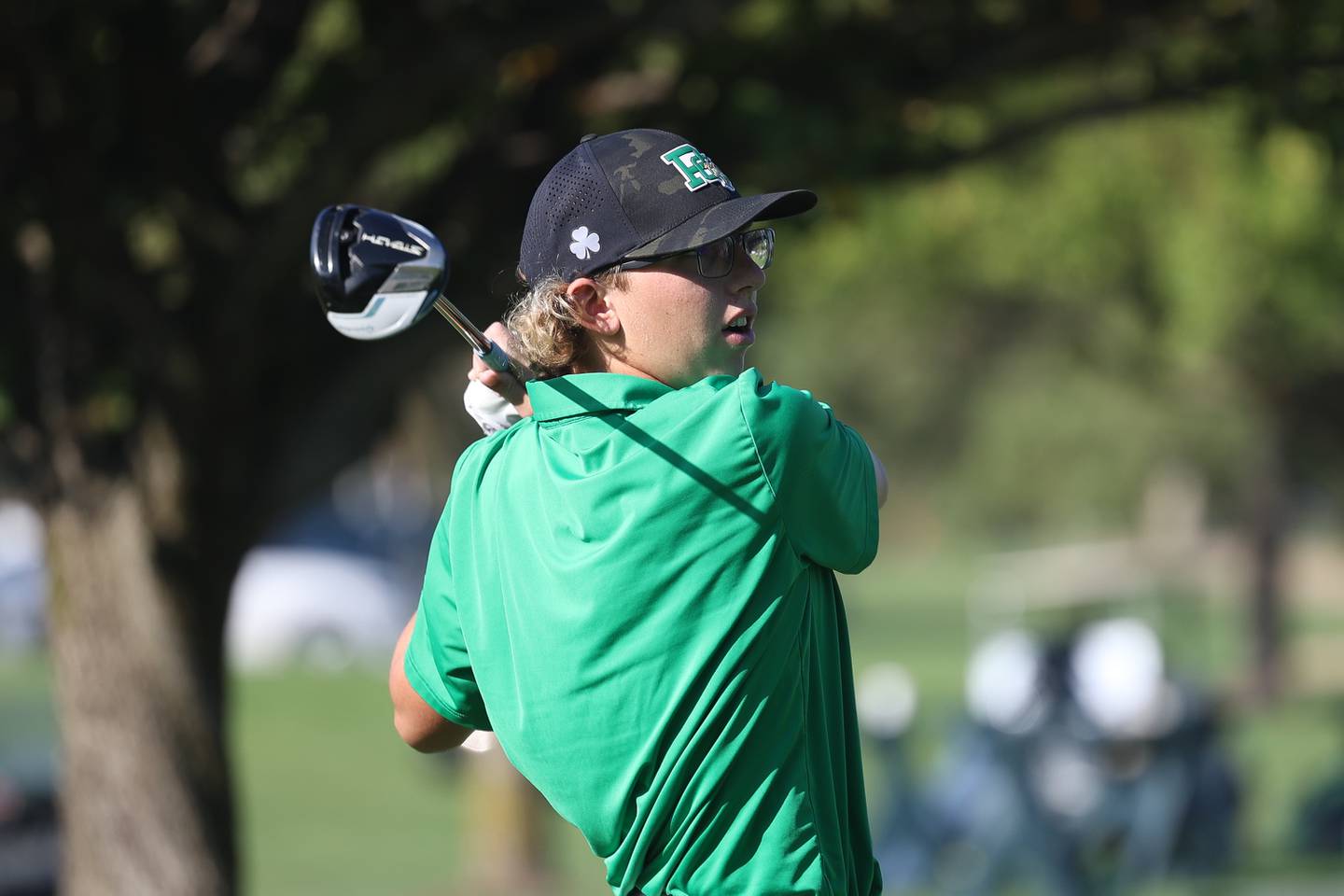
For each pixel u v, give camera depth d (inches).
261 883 1852.9
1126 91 850.8
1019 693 1744.6
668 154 356.8
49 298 775.7
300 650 3983.8
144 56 748.0
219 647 825.5
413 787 2549.2
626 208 352.2
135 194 759.1
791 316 2129.7
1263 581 4333.2
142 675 806.5
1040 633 2170.3
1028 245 2378.2
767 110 767.1
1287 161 1234.6
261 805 2390.5
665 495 338.6
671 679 338.3
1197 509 7273.6
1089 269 2480.3
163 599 804.6
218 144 783.1
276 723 3117.6
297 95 780.6
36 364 810.2
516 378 374.9
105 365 784.9
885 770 1793.8
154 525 799.1
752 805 339.0
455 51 728.3
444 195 815.7
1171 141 2190.0
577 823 356.2
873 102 807.1
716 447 338.3
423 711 397.4
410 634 399.5
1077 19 793.6
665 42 781.3
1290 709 3959.2
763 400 340.5
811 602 353.7
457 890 1857.8
